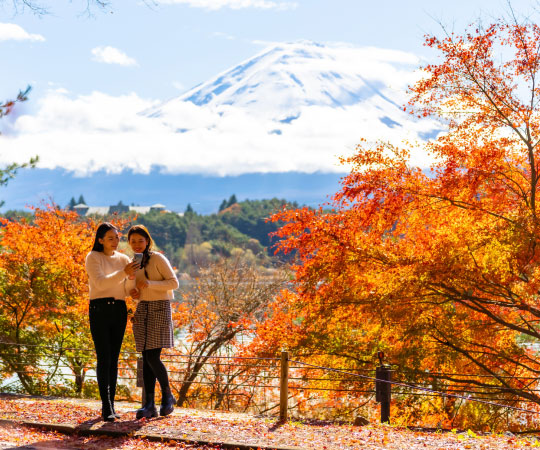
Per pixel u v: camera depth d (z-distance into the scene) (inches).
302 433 255.3
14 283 594.6
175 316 778.8
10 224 698.8
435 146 561.6
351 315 573.9
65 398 364.2
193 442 236.1
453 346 550.6
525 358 597.6
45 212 768.3
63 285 628.7
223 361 719.7
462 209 574.2
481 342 572.4
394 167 558.3
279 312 642.8
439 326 547.5
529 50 546.0
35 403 322.7
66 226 768.9
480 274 521.3
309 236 561.6
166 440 239.3
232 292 791.1
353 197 559.5
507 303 551.5
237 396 722.2
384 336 572.4
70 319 613.3
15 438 233.6
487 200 585.0
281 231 579.5
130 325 678.5
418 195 562.3
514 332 615.2
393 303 531.8
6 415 279.7
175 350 796.0
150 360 274.1
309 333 583.2
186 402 708.7
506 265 518.6
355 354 581.3
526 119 542.6
